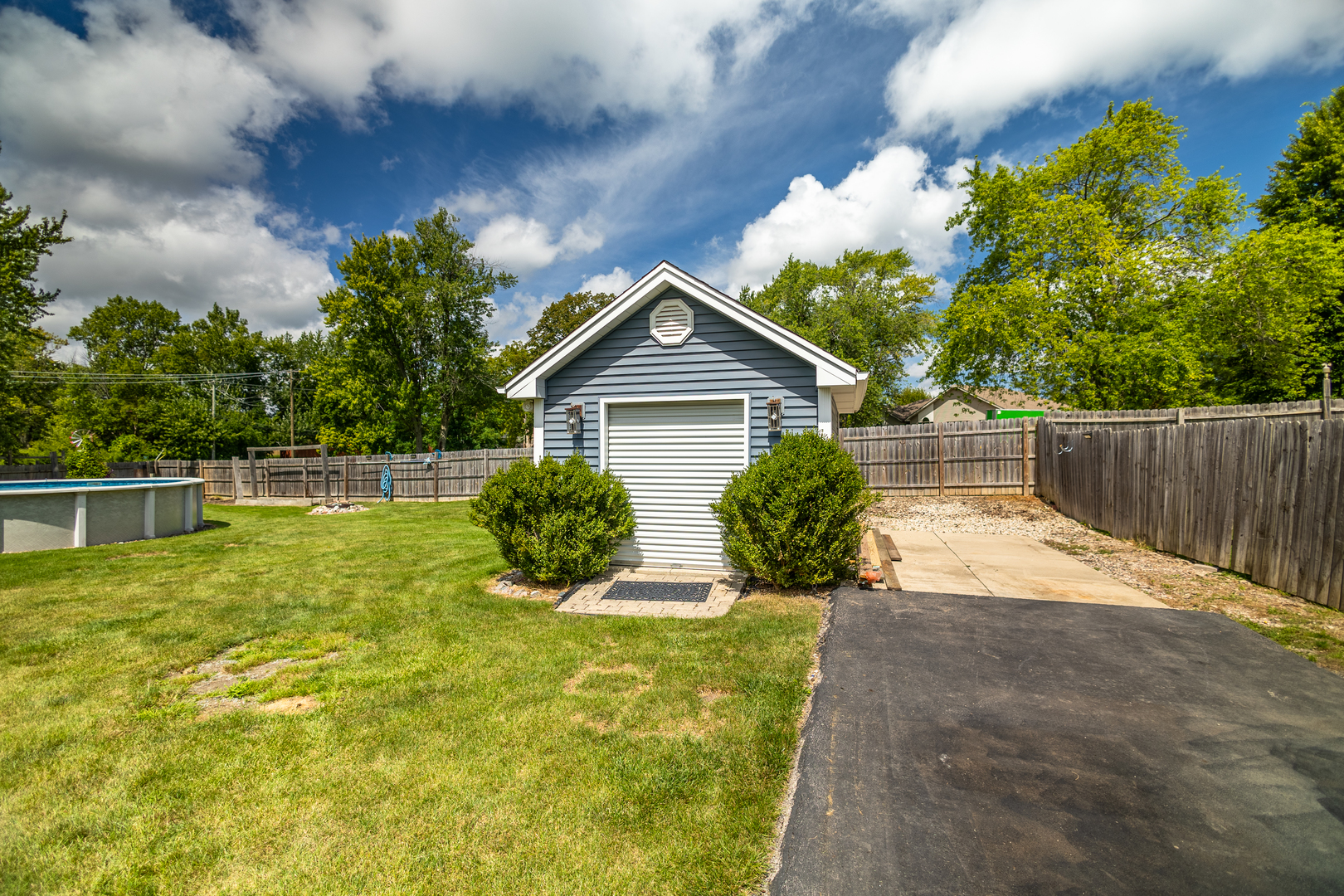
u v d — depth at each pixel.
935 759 2.98
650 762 3.14
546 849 2.49
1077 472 10.62
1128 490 8.68
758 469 6.42
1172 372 16.23
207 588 7.28
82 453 21.23
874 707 3.58
